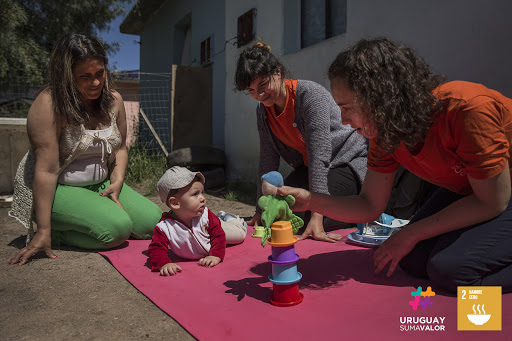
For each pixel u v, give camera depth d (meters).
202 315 1.71
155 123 11.43
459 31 3.31
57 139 2.71
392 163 2.03
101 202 2.85
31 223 2.78
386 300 1.79
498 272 1.77
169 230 2.47
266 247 2.87
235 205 5.06
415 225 1.90
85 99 2.83
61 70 2.56
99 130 2.92
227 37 7.37
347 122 1.68
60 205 2.79
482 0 3.12
